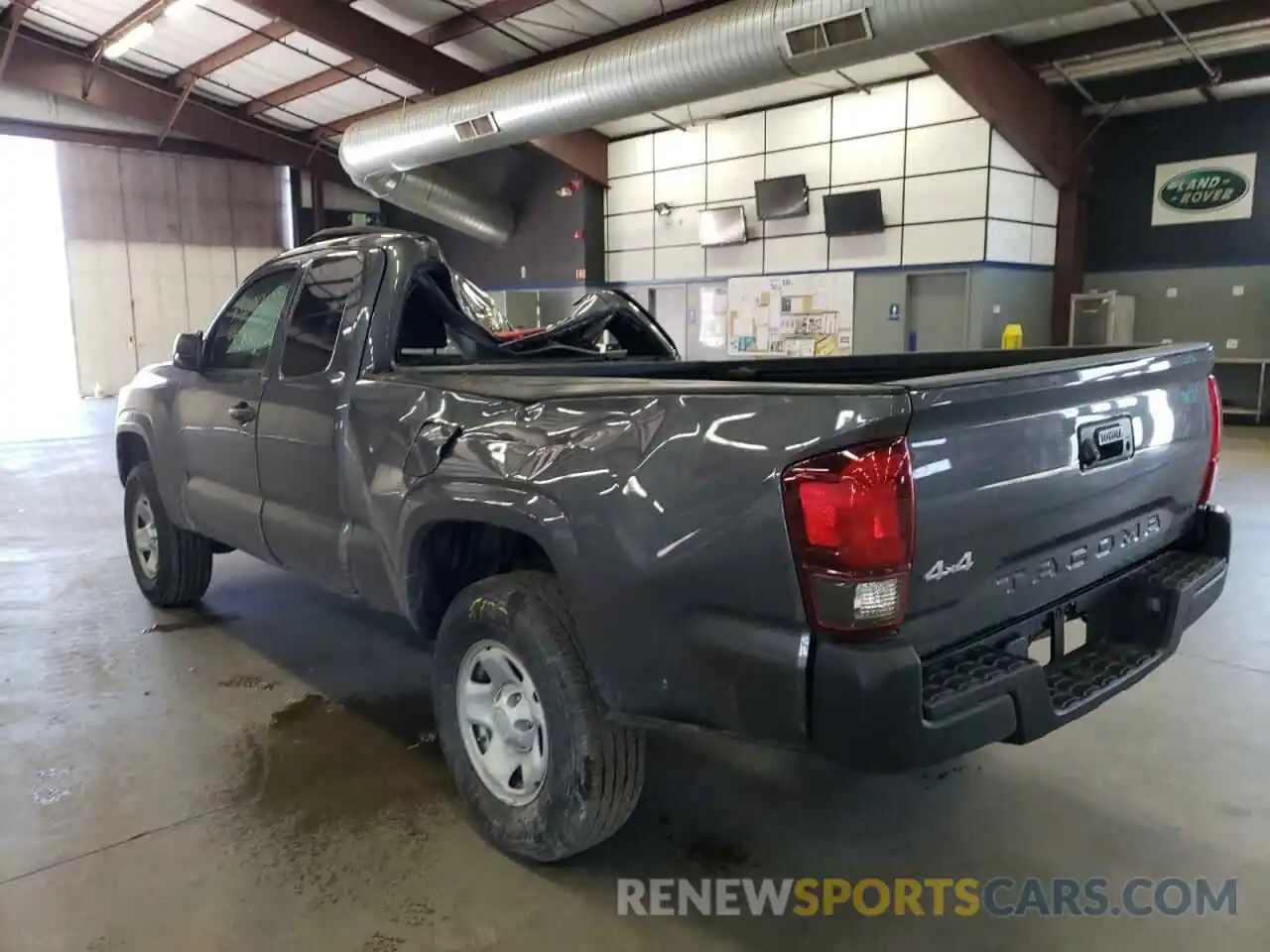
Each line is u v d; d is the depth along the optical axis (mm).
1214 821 2494
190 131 17812
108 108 16609
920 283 13219
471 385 2469
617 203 16719
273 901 2166
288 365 3160
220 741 3029
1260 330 12789
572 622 2162
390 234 3010
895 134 13016
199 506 3754
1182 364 2393
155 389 4051
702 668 1848
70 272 18516
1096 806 2584
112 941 2021
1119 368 2107
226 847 2398
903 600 1675
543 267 17562
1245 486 7676
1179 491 2477
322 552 2969
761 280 14812
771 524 1716
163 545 4262
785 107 14125
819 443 1672
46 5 14406
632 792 2184
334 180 19984
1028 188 13016
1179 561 2438
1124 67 11781
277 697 3396
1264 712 3178
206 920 2094
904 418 1631
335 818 2543
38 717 3217
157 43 15070
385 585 2709
